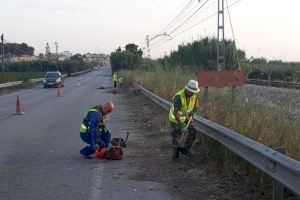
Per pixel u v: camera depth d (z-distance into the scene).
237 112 11.33
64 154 11.00
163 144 12.13
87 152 10.43
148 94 27.08
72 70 114.81
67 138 13.54
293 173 5.71
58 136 13.95
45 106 25.44
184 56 49.06
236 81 15.52
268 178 7.33
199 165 9.50
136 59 102.94
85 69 156.62
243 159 8.01
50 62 113.00
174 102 9.91
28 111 22.39
